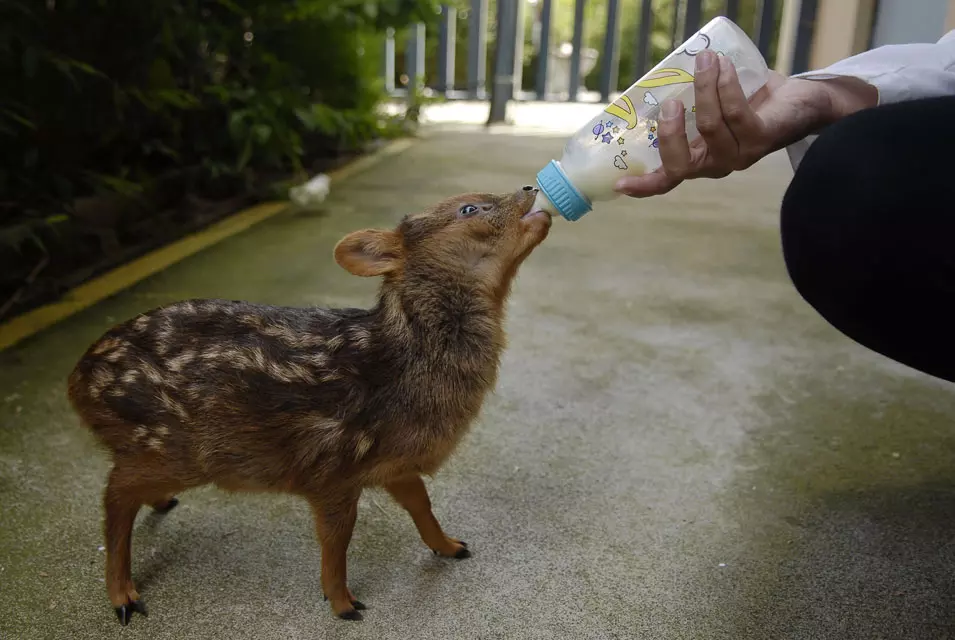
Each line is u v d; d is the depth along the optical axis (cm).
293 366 56
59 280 119
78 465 76
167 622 59
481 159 228
